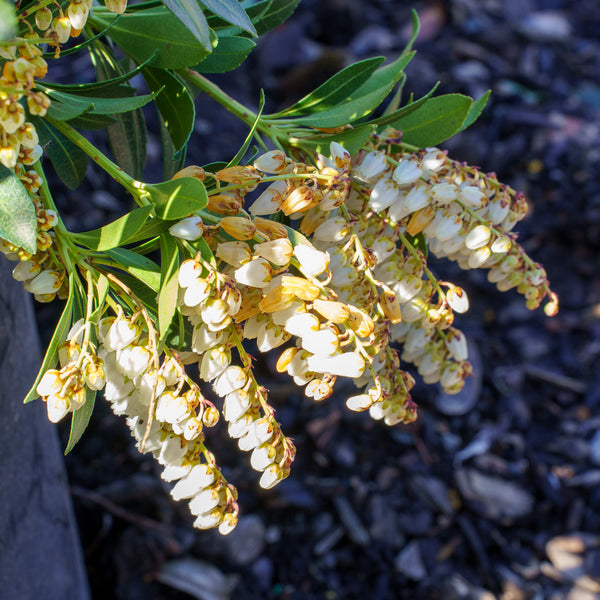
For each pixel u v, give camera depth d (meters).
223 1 0.28
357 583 0.62
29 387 0.37
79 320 0.27
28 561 0.39
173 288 0.27
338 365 0.27
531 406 0.77
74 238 0.27
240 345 0.28
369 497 0.67
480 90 1.08
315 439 0.69
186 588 0.57
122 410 0.28
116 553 0.57
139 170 0.35
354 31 1.14
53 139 0.31
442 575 0.63
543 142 1.02
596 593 0.63
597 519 0.68
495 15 1.23
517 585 0.63
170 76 0.30
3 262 0.34
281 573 0.62
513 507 0.68
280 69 1.06
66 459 0.62
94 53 0.33
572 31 1.26
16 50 0.26
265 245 0.27
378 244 0.29
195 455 0.28
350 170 0.29
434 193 0.29
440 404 0.75
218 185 0.28
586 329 0.84
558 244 0.93
